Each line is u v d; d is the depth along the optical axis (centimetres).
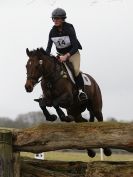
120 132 952
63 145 976
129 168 988
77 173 1125
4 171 974
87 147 970
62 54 1405
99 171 993
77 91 1418
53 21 1357
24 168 1052
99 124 970
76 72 1405
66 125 980
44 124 991
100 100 1529
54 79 1335
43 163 1130
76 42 1360
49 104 1350
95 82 1527
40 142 984
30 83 1317
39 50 1330
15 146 1002
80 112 1502
